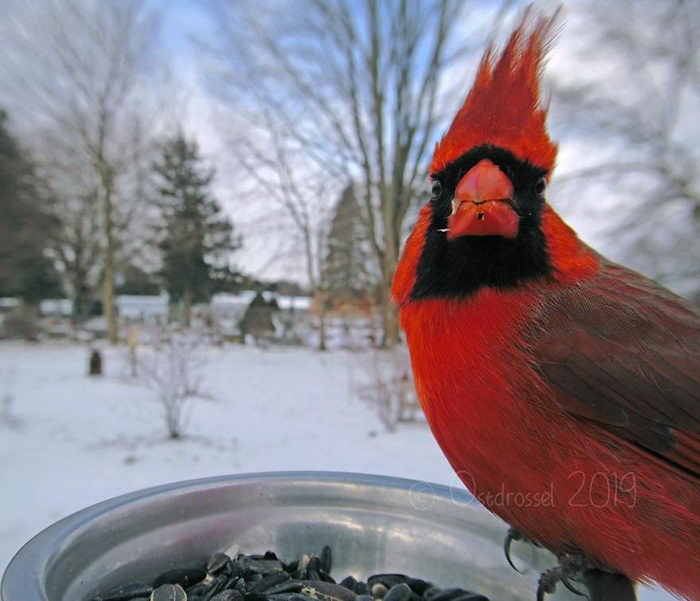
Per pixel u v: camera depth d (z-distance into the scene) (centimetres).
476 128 13
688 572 12
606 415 12
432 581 16
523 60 13
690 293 107
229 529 16
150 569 15
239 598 14
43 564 11
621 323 13
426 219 14
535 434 12
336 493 17
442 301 13
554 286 13
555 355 13
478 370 13
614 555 13
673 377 13
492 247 13
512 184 13
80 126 198
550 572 14
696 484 12
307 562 17
